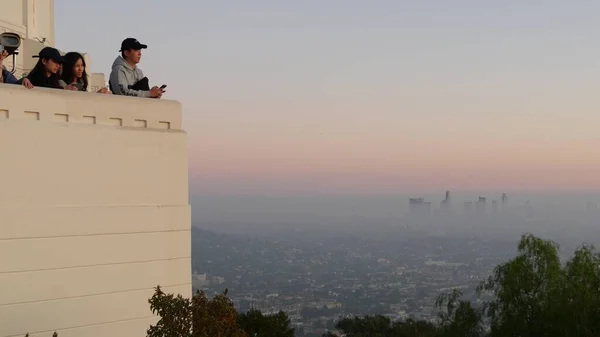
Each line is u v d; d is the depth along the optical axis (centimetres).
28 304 876
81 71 1058
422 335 3428
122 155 984
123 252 974
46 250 895
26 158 884
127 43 1065
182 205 1052
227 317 817
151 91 1058
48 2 1543
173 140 1045
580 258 2100
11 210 866
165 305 792
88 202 943
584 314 1941
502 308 2133
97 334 940
